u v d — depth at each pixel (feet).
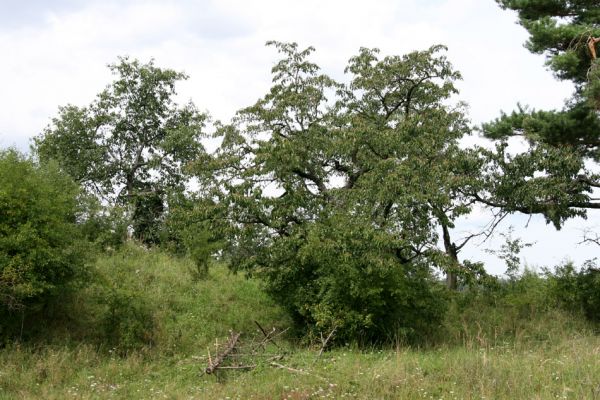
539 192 57.57
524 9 59.72
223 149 65.36
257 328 61.21
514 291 71.41
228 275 75.00
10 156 51.26
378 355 49.75
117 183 105.29
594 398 33.19
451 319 65.72
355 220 56.65
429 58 67.21
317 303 57.26
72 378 43.98
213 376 43.80
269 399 36.83
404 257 59.36
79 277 52.13
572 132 57.26
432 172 57.16
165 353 52.34
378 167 57.93
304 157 63.72
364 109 70.69
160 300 63.57
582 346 47.88
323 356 48.88
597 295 64.75
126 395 40.68
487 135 60.13
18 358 45.85
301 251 57.06
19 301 47.67
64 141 100.83
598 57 54.39
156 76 106.42
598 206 59.88
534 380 37.68
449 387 37.42
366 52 69.62
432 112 65.77
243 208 61.41
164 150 103.14
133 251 80.02
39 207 49.75
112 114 105.19
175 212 72.59
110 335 52.80
